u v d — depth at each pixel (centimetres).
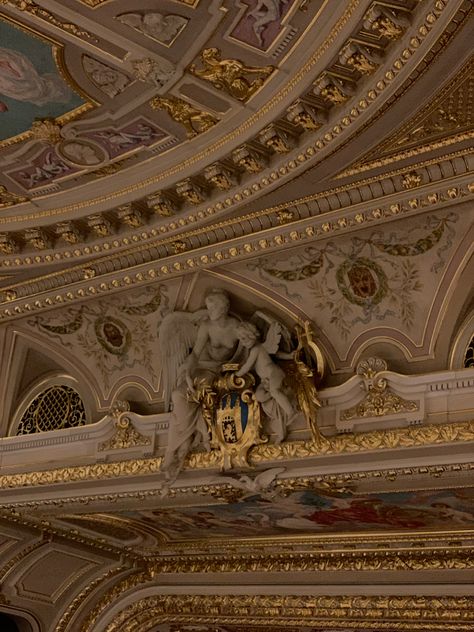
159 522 1398
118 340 1251
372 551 1380
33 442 1295
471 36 757
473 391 979
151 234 1086
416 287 1035
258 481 1085
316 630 1451
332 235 1037
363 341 1077
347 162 941
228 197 1005
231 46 827
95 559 1583
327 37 794
